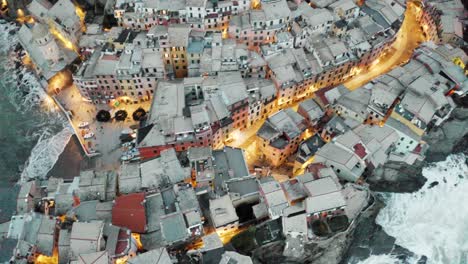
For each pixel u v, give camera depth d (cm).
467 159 13100
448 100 12525
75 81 13875
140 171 11719
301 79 13650
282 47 14125
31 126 14588
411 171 12275
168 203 10894
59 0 15662
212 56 13788
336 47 13988
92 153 13425
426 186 12525
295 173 12631
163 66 13775
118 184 11938
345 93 13138
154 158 11900
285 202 10388
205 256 9625
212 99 12781
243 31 14525
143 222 10350
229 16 15012
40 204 11731
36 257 10594
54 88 14938
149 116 12838
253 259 10175
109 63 13788
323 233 10388
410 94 12344
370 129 12088
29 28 16025
